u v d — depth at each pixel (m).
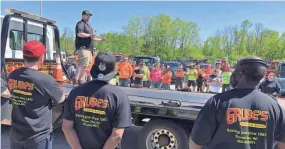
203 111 1.78
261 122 1.68
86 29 5.22
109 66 2.09
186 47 51.91
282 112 1.73
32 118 2.57
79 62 5.20
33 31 5.33
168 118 3.79
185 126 3.74
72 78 5.73
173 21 50.59
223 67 13.09
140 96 4.55
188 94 5.29
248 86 1.76
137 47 49.47
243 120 1.68
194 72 13.11
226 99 1.73
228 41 52.34
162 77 12.12
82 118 2.08
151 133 3.80
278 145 1.79
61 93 2.66
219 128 1.72
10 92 2.65
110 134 2.09
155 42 49.38
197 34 52.53
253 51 48.81
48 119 2.68
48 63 5.47
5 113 3.17
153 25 49.41
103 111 2.03
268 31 48.75
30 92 2.54
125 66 10.70
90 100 2.06
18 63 4.66
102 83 2.09
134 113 3.90
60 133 5.39
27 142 2.58
